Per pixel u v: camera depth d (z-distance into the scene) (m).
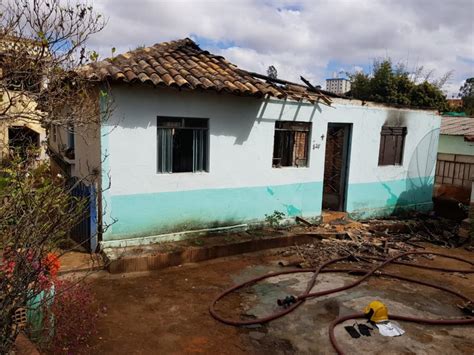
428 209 13.55
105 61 7.66
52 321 4.40
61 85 4.69
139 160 7.93
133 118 7.74
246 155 9.33
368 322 5.86
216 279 7.34
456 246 10.32
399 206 12.70
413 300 6.82
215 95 8.63
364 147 11.44
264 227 9.88
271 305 6.36
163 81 7.46
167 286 6.89
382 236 10.45
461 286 7.62
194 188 8.70
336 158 11.80
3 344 3.32
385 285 7.45
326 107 10.41
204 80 8.05
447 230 11.58
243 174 9.36
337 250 9.05
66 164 9.97
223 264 8.15
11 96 4.48
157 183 8.22
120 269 7.23
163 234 8.45
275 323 5.75
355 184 11.51
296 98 9.02
